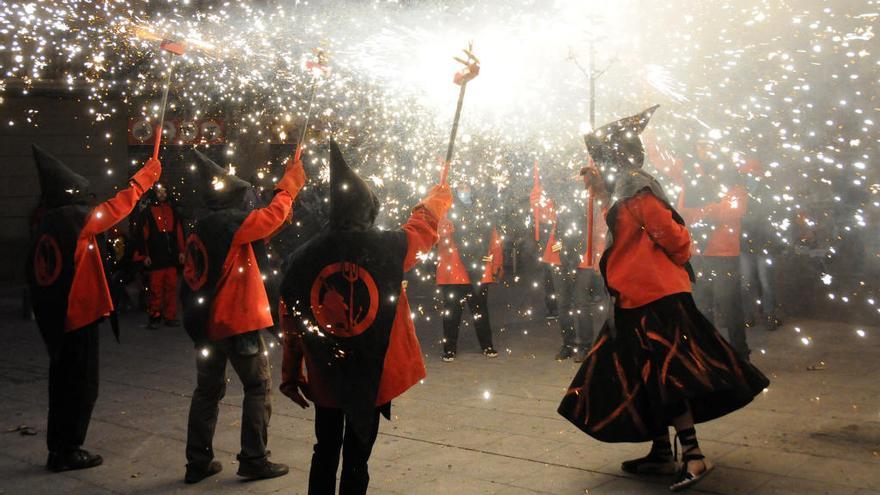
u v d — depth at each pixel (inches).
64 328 218.8
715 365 184.9
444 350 361.7
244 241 206.1
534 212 371.9
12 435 257.6
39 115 665.6
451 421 256.4
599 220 331.9
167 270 485.4
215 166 216.5
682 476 186.4
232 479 211.0
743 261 385.7
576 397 199.0
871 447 207.9
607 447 222.5
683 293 189.6
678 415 187.9
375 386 159.5
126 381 336.8
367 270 161.3
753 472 194.5
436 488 195.5
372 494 192.9
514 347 387.9
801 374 294.7
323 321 161.2
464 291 362.3
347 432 165.0
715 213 311.7
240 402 292.4
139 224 479.2
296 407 281.6
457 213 360.5
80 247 220.7
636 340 190.7
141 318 534.3
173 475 215.8
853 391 266.1
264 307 210.1
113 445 244.1
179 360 383.6
